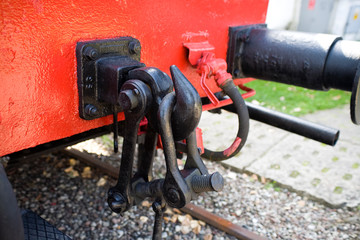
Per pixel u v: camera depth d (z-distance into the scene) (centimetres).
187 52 149
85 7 106
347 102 471
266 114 200
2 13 88
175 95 102
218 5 156
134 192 123
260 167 283
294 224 221
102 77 114
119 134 165
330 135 176
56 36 101
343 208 237
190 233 206
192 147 111
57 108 109
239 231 201
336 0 749
